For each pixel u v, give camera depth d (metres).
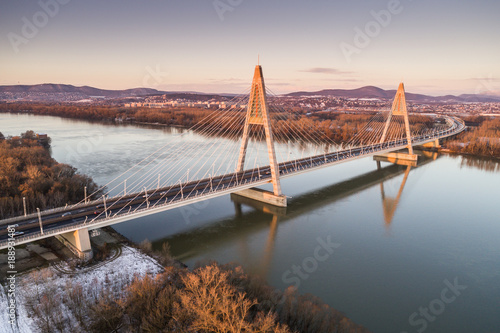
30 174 112.44
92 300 56.19
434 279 72.38
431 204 120.69
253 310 54.00
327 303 62.53
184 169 154.75
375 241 89.75
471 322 58.88
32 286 60.06
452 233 96.06
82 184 115.75
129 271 66.50
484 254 84.00
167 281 57.69
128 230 92.50
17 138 191.88
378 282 70.38
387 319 58.78
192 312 45.72
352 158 153.38
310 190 135.62
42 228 70.00
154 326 46.81
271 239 89.25
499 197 129.38
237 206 114.31
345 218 105.75
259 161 176.25
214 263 66.75
